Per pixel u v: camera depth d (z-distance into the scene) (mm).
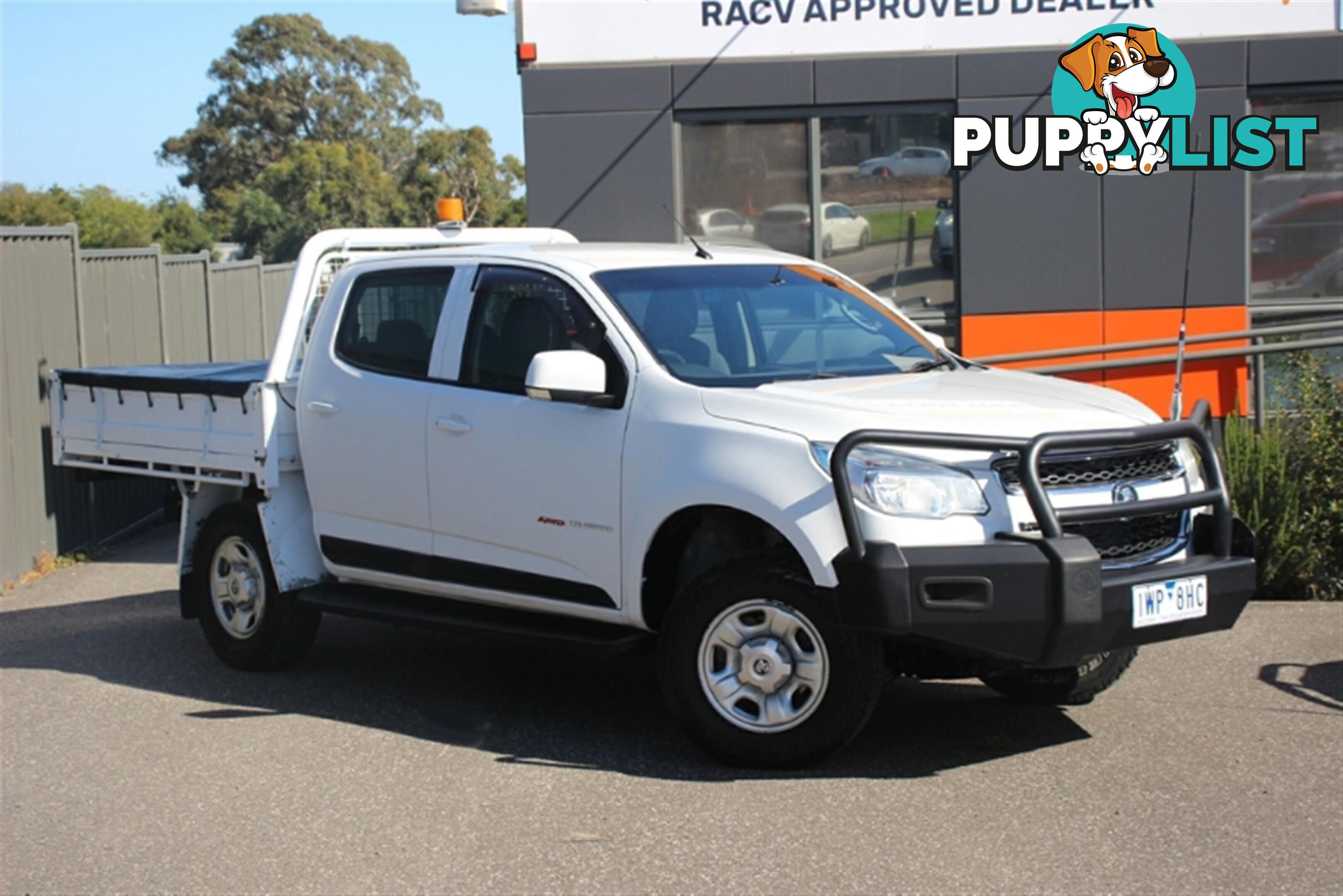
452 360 6418
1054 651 5020
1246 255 10992
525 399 6094
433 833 4969
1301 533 7965
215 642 7426
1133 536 5418
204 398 7352
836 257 11344
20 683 7215
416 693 6867
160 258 12914
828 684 5242
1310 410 8398
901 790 5242
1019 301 11102
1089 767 5449
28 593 9609
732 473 5352
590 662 7434
